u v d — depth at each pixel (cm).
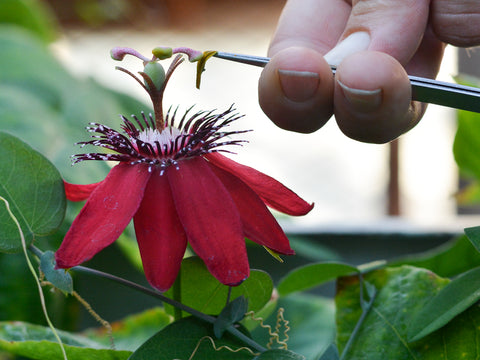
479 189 59
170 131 32
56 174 31
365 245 51
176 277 30
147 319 41
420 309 33
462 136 48
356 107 29
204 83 129
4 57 61
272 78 30
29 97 58
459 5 36
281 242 30
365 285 35
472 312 33
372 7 35
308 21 39
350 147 130
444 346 32
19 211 31
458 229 51
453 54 78
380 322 34
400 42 35
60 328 44
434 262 39
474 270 33
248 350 30
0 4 81
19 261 44
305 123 31
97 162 53
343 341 34
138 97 69
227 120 31
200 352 30
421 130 117
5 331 35
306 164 124
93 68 70
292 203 31
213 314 33
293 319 41
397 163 100
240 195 30
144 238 29
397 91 29
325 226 52
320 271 37
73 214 45
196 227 29
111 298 48
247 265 28
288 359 30
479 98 29
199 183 30
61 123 57
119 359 31
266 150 128
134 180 30
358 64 29
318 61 30
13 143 31
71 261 28
